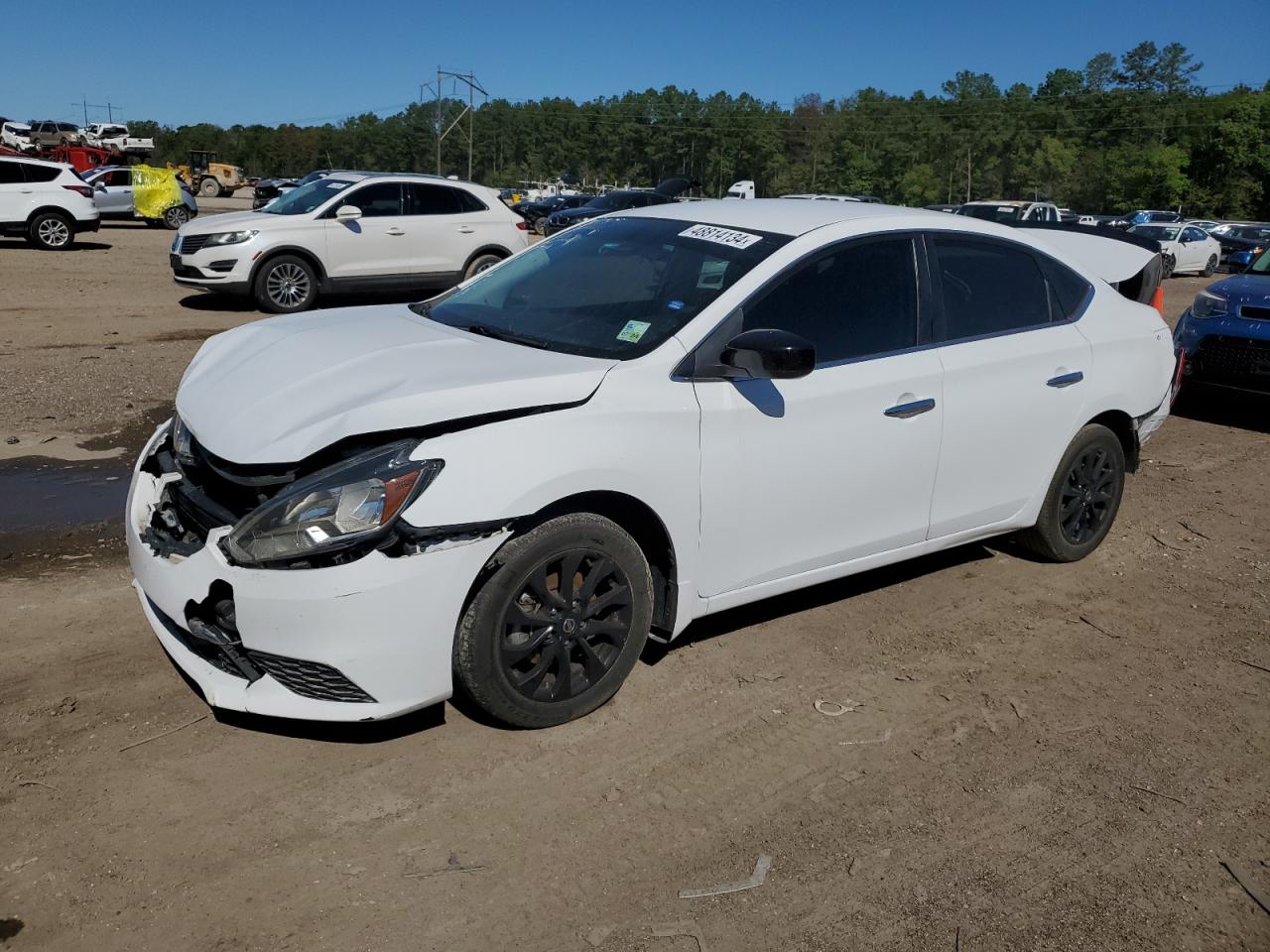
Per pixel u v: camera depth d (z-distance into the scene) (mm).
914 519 4195
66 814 2826
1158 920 2711
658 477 3326
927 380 4062
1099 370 4789
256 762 3121
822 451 3758
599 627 3352
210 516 3086
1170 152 96938
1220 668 4160
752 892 2713
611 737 3383
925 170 133625
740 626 4273
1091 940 2625
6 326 10602
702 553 3553
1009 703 3785
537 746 3299
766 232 3930
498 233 14102
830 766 3312
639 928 2559
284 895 2586
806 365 3307
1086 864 2914
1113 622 4555
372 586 2838
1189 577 5145
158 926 2461
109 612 4047
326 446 2934
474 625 3061
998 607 4637
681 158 159750
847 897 2715
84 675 3555
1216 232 39906
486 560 3018
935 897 2738
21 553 4586
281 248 12539
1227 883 2875
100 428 6746
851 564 4082
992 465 4430
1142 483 6840
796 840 2932
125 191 29531
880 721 3604
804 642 4168
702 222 4141
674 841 2895
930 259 4203
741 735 3451
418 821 2900
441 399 3016
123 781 2984
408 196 13492
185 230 12805
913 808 3115
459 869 2725
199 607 3041
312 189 13586
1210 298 8492
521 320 3877
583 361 3389
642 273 3900
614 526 3289
